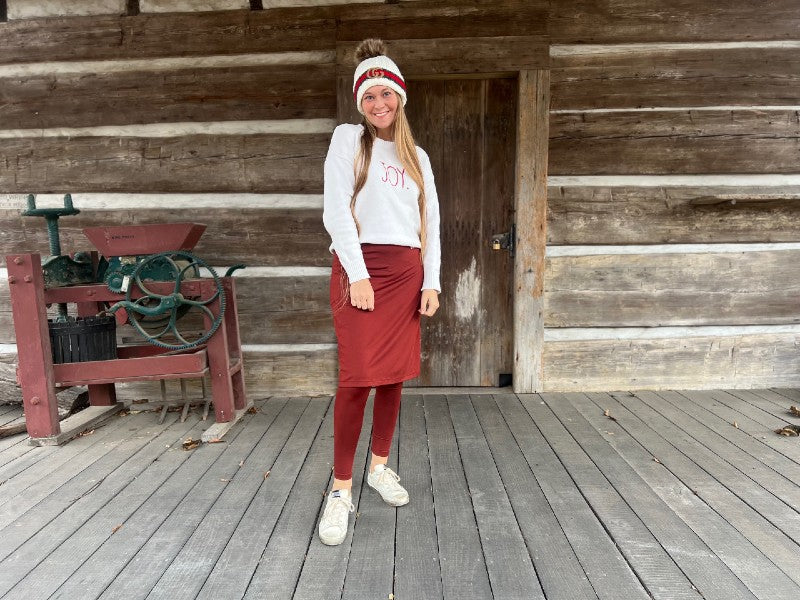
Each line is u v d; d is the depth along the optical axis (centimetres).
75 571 156
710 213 309
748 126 302
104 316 275
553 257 310
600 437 249
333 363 318
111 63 302
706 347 317
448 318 324
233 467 224
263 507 191
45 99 304
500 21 291
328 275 312
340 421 172
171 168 306
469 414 282
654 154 303
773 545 164
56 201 311
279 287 313
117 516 186
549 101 297
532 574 152
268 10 294
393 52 293
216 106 302
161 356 257
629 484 204
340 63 294
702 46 297
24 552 166
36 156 308
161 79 301
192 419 285
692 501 191
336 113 300
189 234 257
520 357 315
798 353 318
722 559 158
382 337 165
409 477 211
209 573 155
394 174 165
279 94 300
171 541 171
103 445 251
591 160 304
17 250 314
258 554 163
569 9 292
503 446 240
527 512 185
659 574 151
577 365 318
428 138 311
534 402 301
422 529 175
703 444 240
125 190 309
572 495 196
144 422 282
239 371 289
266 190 307
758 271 313
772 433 252
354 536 171
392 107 162
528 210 303
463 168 313
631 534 171
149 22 297
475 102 308
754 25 294
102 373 256
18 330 246
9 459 237
